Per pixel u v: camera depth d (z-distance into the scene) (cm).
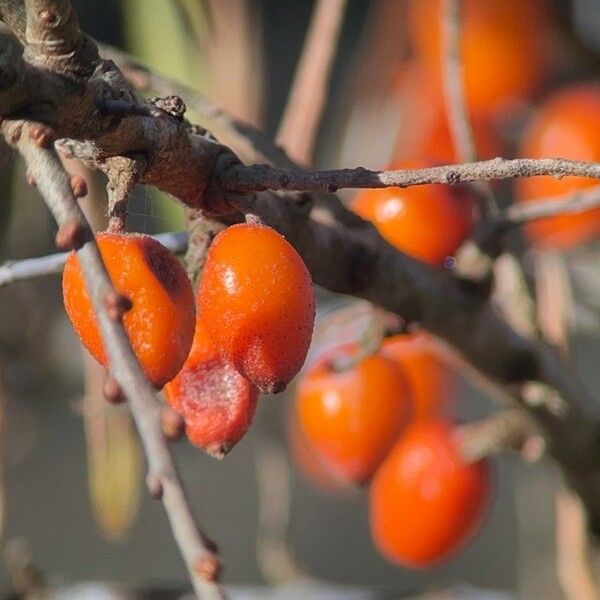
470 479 17
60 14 10
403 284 13
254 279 10
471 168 10
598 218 17
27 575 19
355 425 15
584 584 16
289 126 16
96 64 10
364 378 16
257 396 11
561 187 17
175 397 11
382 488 17
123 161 10
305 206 12
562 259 18
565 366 15
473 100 19
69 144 10
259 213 12
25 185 17
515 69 19
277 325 10
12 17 10
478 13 19
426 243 14
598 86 19
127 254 10
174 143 10
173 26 16
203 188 11
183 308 10
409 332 14
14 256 17
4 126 9
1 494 17
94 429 17
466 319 14
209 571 8
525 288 15
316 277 13
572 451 15
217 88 17
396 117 19
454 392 18
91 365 17
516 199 18
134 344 10
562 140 17
